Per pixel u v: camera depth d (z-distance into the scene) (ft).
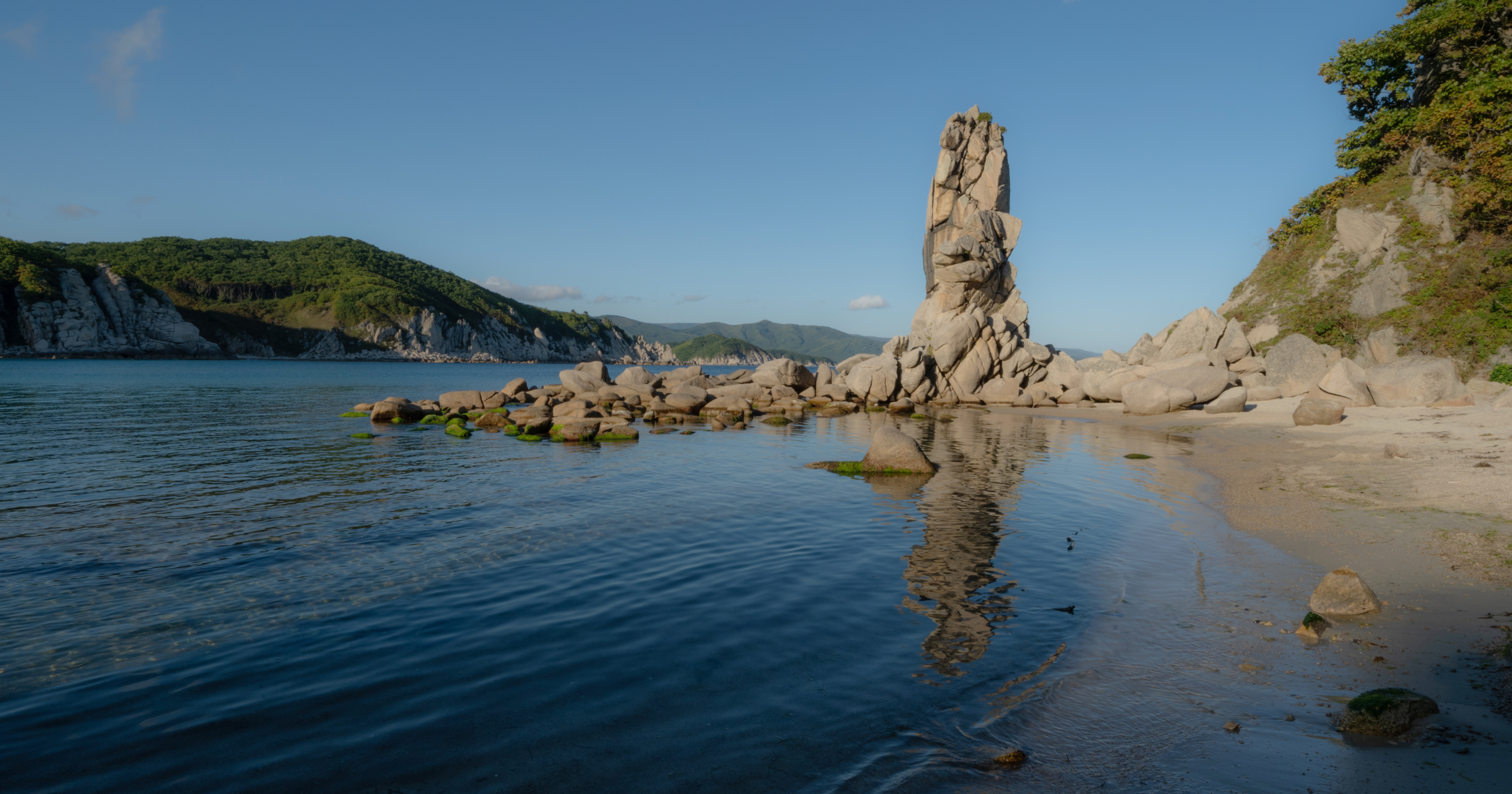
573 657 25.62
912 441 70.79
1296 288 150.92
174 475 67.56
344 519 48.62
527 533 44.91
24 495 57.11
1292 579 32.83
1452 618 26.09
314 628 28.58
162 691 22.86
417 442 94.68
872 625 28.76
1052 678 23.27
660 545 42.04
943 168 213.66
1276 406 119.03
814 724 20.51
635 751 19.07
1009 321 193.57
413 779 17.76
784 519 49.26
